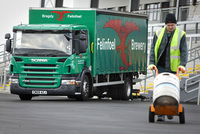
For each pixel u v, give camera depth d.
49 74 30.58
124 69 37.78
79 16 33.41
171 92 15.32
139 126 14.72
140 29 40.84
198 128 14.66
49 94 30.61
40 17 34.59
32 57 30.64
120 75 38.00
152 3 61.78
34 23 34.72
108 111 21.75
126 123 15.73
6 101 28.98
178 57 16.98
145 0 62.44
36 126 13.61
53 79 30.50
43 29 30.84
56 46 30.64
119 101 35.00
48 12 34.41
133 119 17.59
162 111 15.45
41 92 30.55
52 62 30.41
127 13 38.06
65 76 30.41
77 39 31.05
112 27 35.59
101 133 12.35
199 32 53.00
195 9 55.94
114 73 36.94
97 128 13.63
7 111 19.69
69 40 30.58
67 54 30.47
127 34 38.28
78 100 31.70
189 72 43.53
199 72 40.25
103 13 34.16
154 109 15.87
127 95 39.09
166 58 17.00
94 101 32.56
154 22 60.25
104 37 34.31
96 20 33.16
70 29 30.64
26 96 32.38
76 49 30.84
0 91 48.25
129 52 38.69
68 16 33.69
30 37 31.06
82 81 31.19
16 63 30.98
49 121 15.41
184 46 16.98
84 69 31.88
